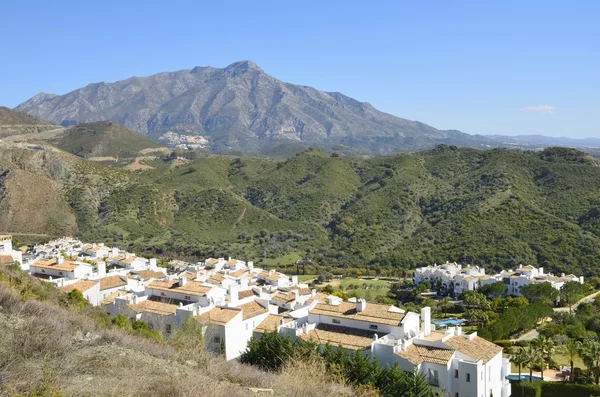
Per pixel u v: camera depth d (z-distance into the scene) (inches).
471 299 3988.7
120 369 695.7
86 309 1523.1
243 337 2038.6
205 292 2416.3
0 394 525.3
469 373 1657.2
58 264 3038.9
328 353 1423.5
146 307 2192.4
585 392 2148.1
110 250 4658.0
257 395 719.1
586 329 3346.5
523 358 2257.6
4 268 1737.2
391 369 1434.5
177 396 626.5
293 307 2474.2
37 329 743.1
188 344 1117.1
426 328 1969.7
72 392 568.1
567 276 4532.5
